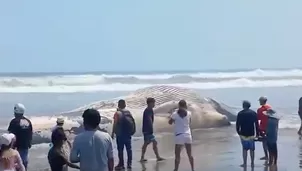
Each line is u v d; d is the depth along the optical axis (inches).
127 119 568.4
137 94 946.1
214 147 724.0
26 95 1800.0
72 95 1809.8
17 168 343.0
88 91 2025.1
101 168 287.4
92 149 287.0
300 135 840.9
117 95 1812.3
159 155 655.8
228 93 1878.7
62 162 345.4
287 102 1424.7
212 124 941.8
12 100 1566.2
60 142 350.9
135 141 793.6
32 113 1126.4
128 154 570.9
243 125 564.7
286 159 616.1
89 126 292.8
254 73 3100.4
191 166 536.7
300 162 594.6
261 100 584.1
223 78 2618.1
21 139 451.2
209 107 978.7
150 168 564.7
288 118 1043.3
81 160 288.4
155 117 872.3
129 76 2583.7
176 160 531.8
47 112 1157.7
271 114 571.2
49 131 764.0
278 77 2731.3
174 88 971.9
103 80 2405.3
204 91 2001.7
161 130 866.8
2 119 996.6
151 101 615.5
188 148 531.8
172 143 757.3
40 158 646.5
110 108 869.8
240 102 1481.3
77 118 789.9
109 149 291.9
